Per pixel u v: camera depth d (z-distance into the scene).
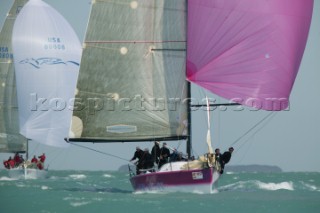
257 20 90.69
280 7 91.38
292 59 92.31
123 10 93.25
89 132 94.06
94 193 98.25
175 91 91.94
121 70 93.44
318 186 120.12
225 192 100.50
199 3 90.12
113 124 93.56
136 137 92.88
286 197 94.25
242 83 90.81
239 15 90.19
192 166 87.88
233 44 90.38
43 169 148.25
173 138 91.69
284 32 91.69
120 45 93.31
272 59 91.38
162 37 92.38
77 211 79.19
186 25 91.56
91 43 93.88
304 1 92.44
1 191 103.12
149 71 92.69
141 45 92.88
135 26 93.00
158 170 89.06
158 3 92.50
